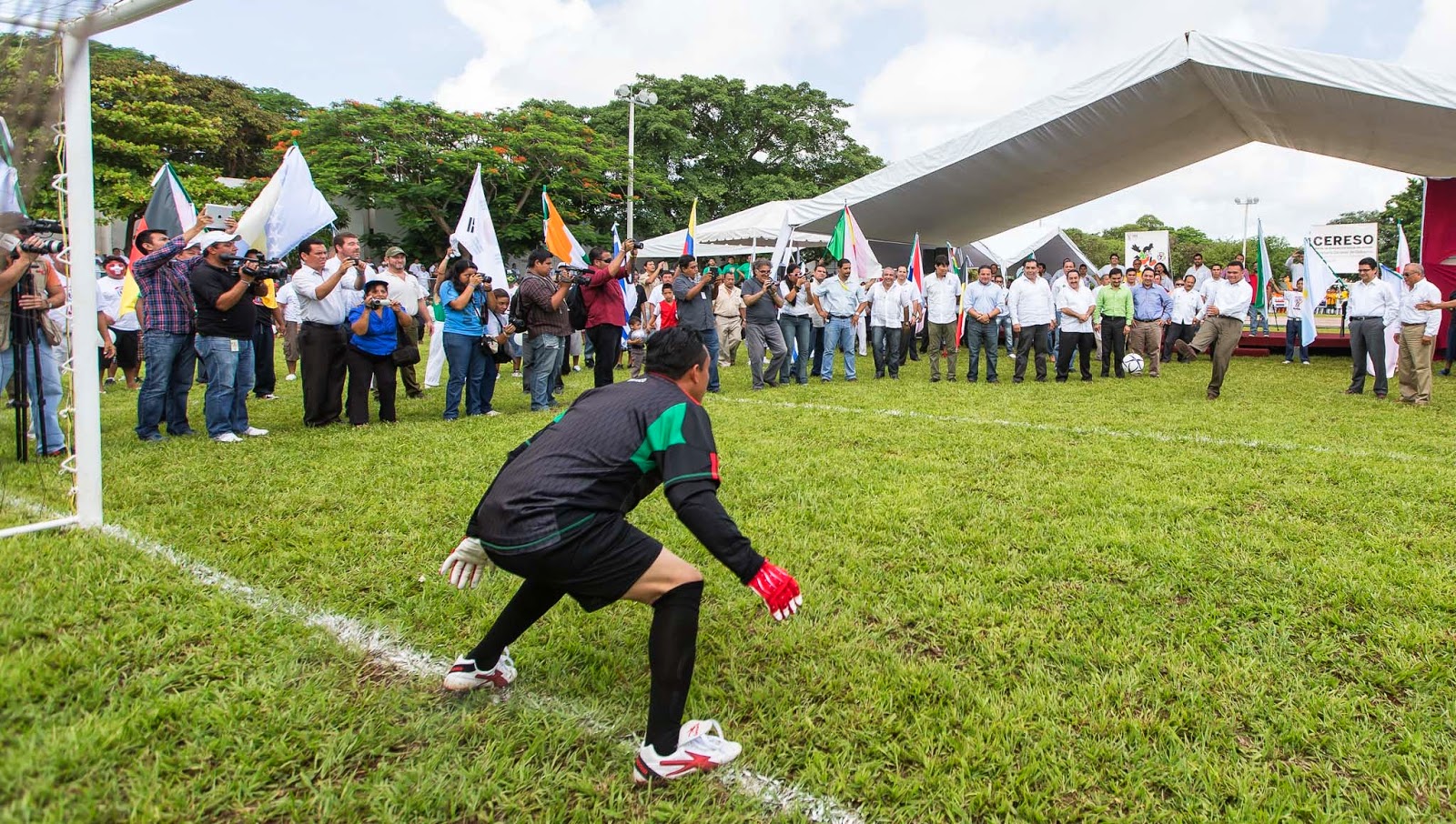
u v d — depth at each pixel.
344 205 29.70
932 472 5.58
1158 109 14.78
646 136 36.97
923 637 3.11
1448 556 3.92
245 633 2.94
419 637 3.01
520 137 27.58
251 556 3.79
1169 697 2.66
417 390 9.45
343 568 3.67
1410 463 5.84
